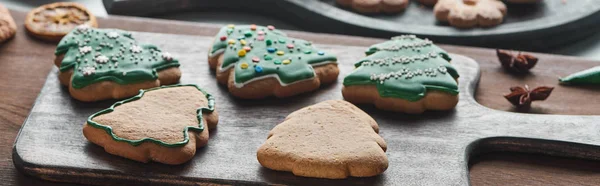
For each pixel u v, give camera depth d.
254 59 0.61
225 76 0.61
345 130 0.54
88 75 0.58
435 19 0.74
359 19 0.73
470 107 0.59
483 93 0.63
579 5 0.76
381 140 0.54
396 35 0.71
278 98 0.60
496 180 0.54
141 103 0.56
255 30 0.64
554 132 0.57
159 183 0.52
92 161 0.53
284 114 0.58
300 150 0.52
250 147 0.55
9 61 0.65
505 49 0.72
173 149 0.52
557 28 0.71
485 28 0.72
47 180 0.53
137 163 0.53
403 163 0.53
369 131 0.54
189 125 0.54
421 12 0.75
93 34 0.63
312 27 0.75
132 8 0.75
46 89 0.60
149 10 0.76
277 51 0.62
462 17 0.71
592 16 0.72
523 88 0.62
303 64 0.61
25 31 0.68
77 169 0.52
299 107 0.59
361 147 0.52
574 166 0.56
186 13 0.77
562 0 0.77
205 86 0.61
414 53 0.62
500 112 0.59
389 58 0.61
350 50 0.66
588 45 0.73
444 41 0.71
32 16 0.69
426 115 0.58
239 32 0.64
